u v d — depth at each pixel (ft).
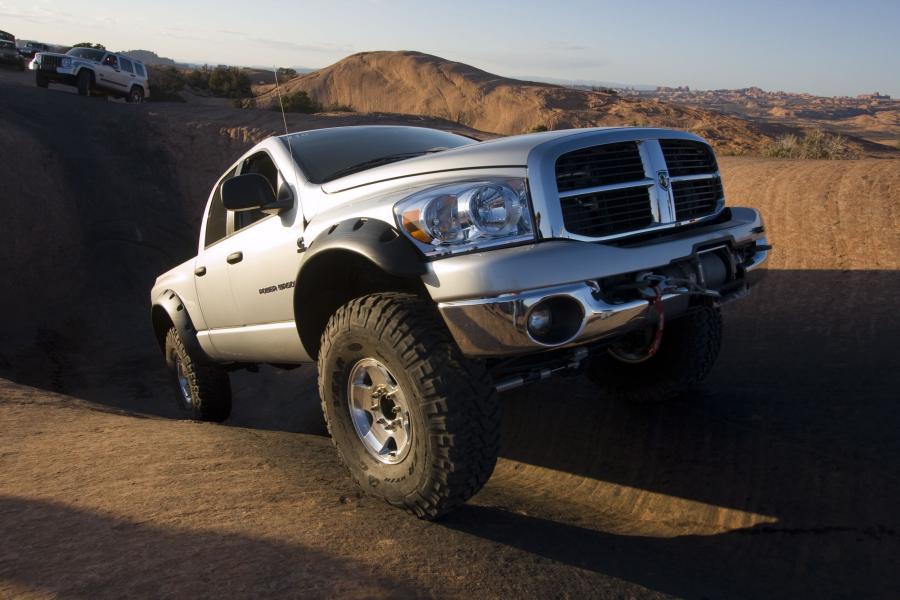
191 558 8.46
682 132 13.16
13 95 97.40
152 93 147.84
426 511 10.18
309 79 453.99
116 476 12.23
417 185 11.78
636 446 15.30
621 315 10.65
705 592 9.12
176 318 19.51
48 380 52.06
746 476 13.16
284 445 15.55
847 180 32.94
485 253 10.25
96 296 69.10
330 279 12.45
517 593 8.03
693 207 13.10
